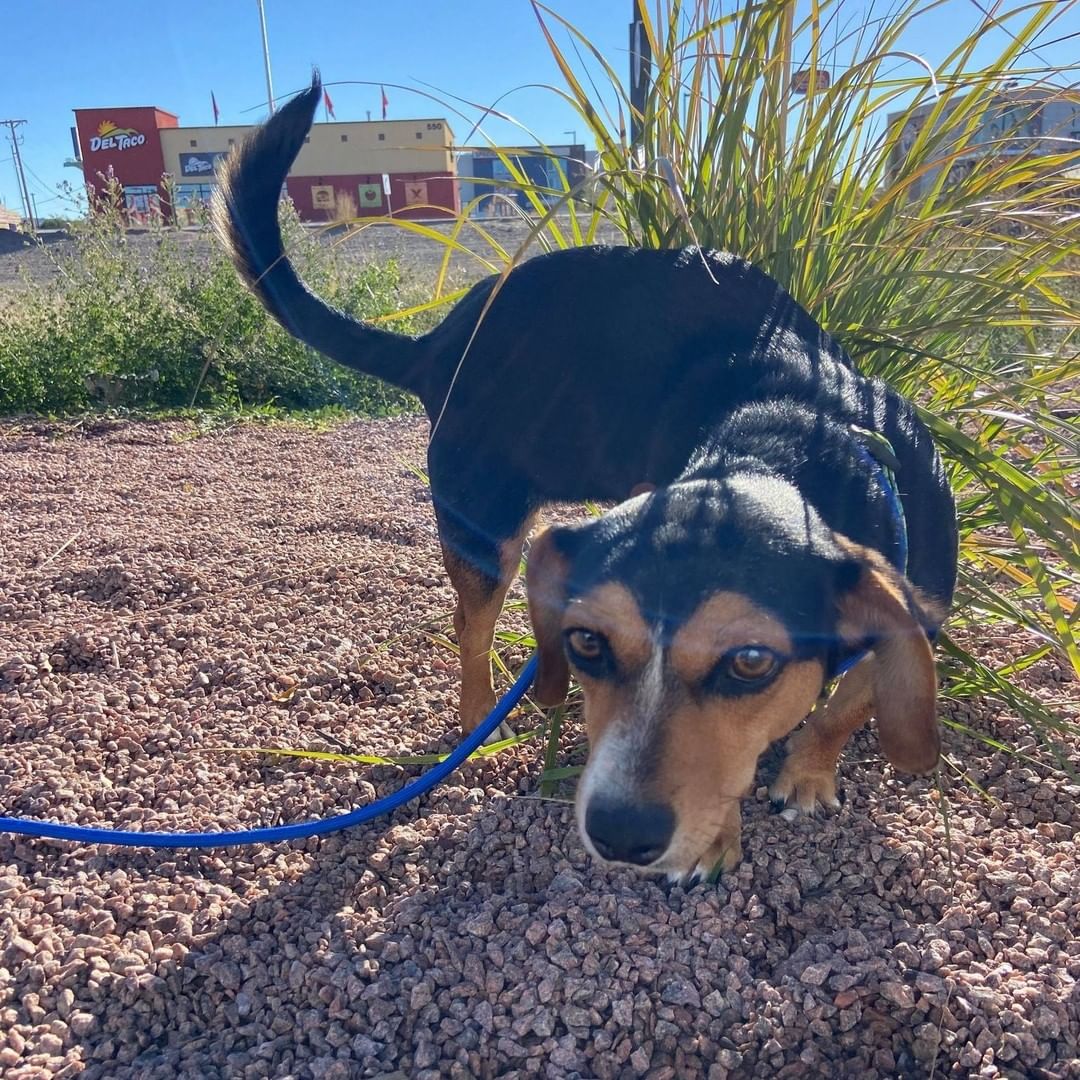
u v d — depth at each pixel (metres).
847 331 0.56
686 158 0.58
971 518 0.56
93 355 1.42
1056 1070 0.34
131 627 0.67
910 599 0.37
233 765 0.52
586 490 0.54
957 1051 0.34
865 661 0.44
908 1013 0.36
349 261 1.78
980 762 0.50
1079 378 0.61
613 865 0.43
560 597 0.40
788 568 0.35
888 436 0.45
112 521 0.90
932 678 0.36
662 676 0.34
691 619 0.34
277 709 0.57
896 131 0.56
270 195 0.58
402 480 1.04
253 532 0.87
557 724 0.50
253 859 0.45
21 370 1.37
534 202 0.59
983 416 0.55
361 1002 0.37
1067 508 0.45
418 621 0.67
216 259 1.46
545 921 0.40
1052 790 0.47
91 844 0.45
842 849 0.44
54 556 0.80
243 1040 0.36
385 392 1.46
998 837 0.44
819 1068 0.34
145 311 1.46
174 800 0.49
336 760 0.51
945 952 0.38
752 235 0.59
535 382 0.53
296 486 1.03
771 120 0.56
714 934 0.39
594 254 0.55
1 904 0.41
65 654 0.63
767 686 0.35
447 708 0.58
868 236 0.57
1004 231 0.61
